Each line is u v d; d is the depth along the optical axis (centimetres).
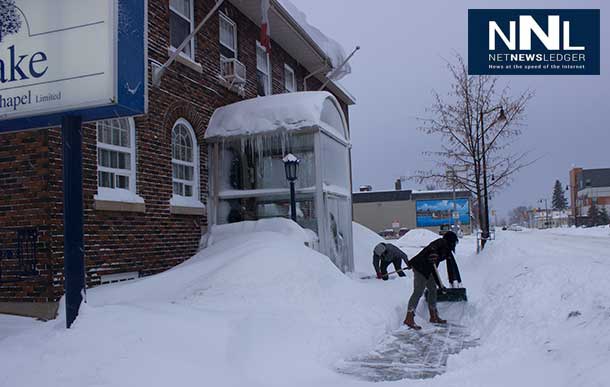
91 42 600
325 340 644
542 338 575
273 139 1211
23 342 560
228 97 1330
